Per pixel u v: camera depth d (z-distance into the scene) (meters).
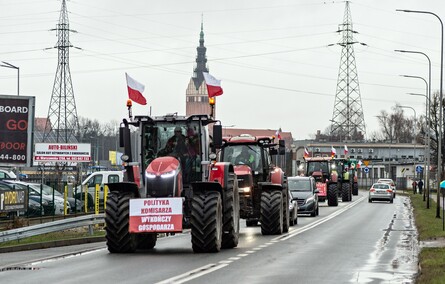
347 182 115.56
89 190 72.12
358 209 89.56
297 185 73.56
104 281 22.81
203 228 32.97
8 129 63.66
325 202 110.88
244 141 47.88
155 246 38.12
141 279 23.33
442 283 21.27
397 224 59.56
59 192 68.25
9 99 63.72
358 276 24.66
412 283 22.86
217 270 26.06
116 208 33.22
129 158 34.97
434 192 165.25
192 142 35.34
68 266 27.64
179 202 32.81
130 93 37.38
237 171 46.44
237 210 37.09
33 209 57.06
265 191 47.00
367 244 39.16
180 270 26.05
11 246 36.75
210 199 33.38
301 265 28.03
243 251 34.19
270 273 25.23
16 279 23.41
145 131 35.47
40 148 73.81
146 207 32.88
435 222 58.78
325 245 38.00
